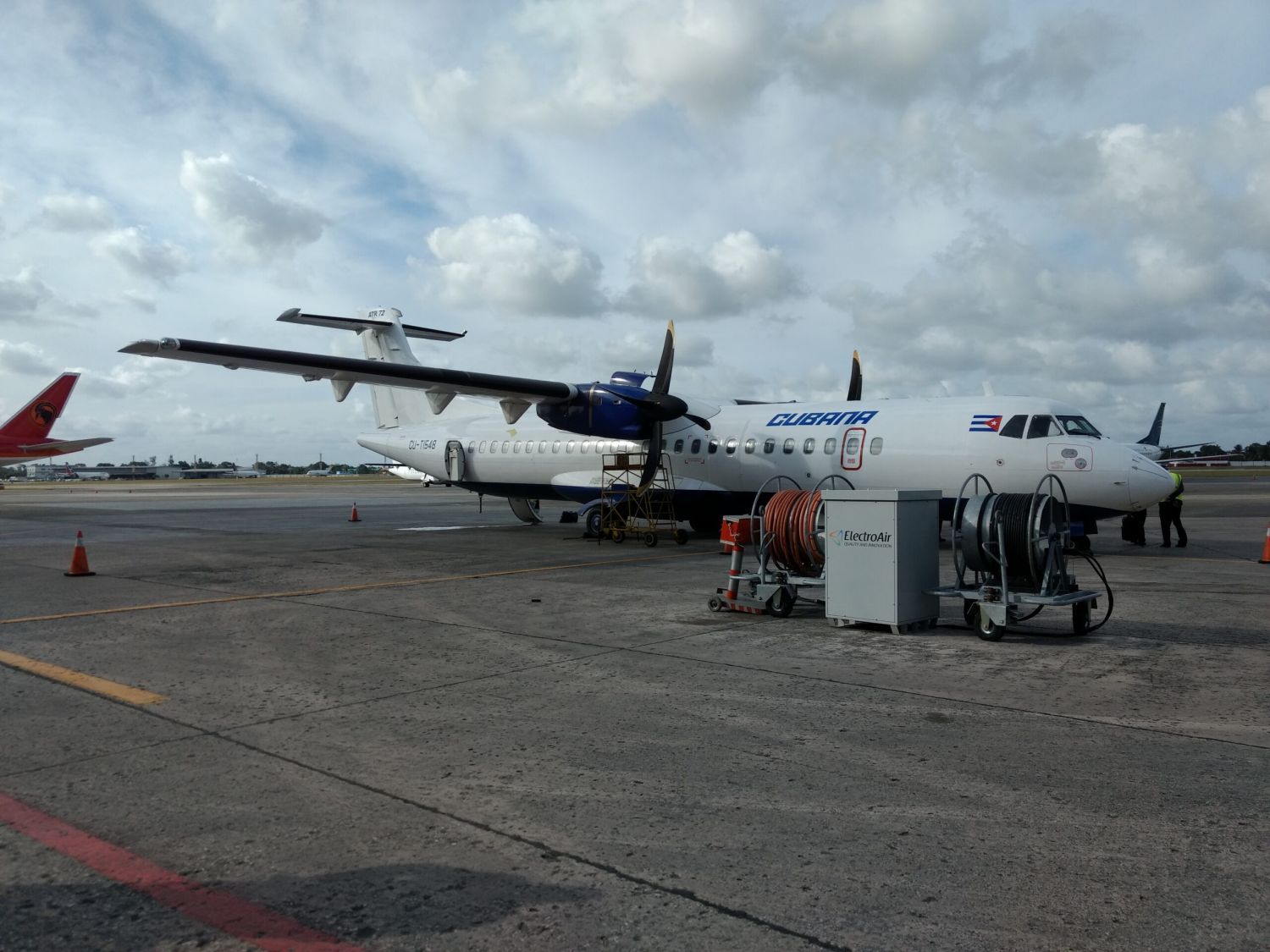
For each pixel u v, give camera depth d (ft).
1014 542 24.99
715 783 13.82
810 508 28.71
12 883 10.59
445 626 27.32
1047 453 47.01
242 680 20.52
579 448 67.15
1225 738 15.85
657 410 56.95
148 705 18.37
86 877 10.74
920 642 24.93
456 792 13.44
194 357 48.21
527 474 70.95
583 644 24.59
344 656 23.07
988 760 14.79
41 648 24.06
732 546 29.99
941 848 11.43
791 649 23.93
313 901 10.12
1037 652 23.52
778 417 57.88
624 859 11.19
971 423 49.37
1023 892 10.23
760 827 12.14
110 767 14.58
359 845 11.59
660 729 16.65
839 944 9.14
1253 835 11.73
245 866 11.02
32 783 13.84
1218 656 22.88
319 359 50.88
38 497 162.61
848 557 26.76
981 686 19.75
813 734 16.28
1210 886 10.34
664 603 31.99
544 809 12.79
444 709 18.01
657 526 60.64
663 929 9.46
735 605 29.96
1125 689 19.45
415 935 9.39
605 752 15.29
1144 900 10.03
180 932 9.46
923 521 26.61
